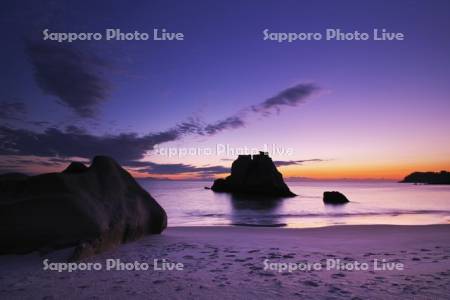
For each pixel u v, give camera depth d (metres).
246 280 5.08
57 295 4.35
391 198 45.22
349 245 8.59
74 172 9.64
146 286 4.75
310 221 18.47
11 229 6.91
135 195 9.95
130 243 8.62
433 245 8.61
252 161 56.91
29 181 7.96
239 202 38.09
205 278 5.21
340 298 4.14
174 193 57.62
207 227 12.94
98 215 7.75
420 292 4.38
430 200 40.34
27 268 5.90
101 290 4.56
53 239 7.07
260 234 10.86
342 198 37.03
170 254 7.27
